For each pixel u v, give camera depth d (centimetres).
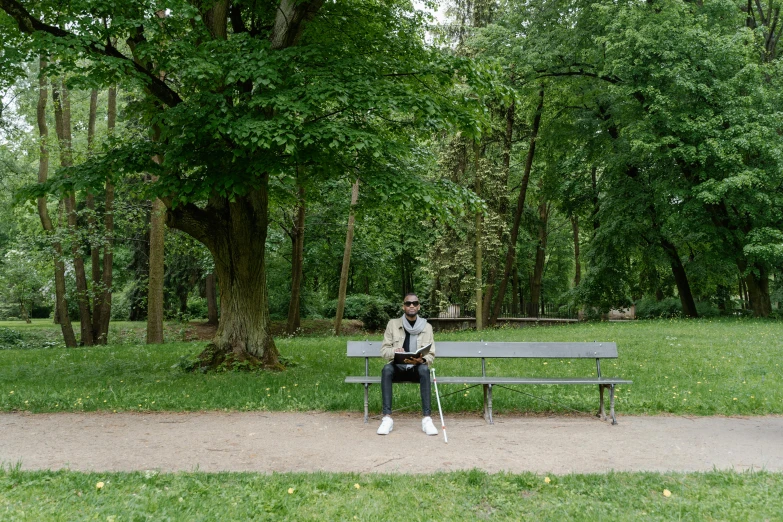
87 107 2330
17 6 864
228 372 996
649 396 781
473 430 627
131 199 1988
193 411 727
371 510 382
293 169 1034
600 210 2331
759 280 2228
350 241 2166
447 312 2581
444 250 2172
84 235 1881
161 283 1803
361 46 1061
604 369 980
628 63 1897
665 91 1912
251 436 599
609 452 539
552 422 668
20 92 1881
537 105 2327
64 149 1759
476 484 433
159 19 865
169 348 1449
